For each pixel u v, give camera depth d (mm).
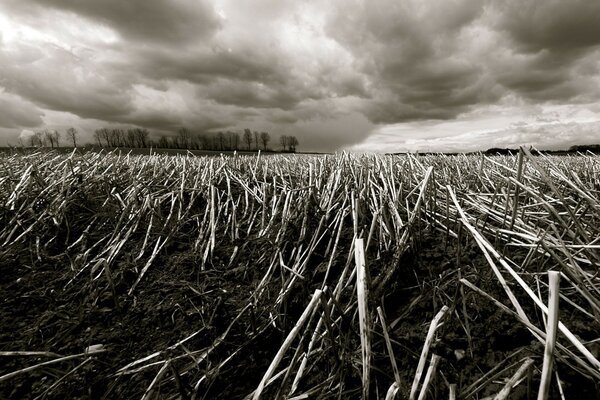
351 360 1766
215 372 1799
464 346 1830
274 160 5770
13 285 2357
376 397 1634
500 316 1942
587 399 1505
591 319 1898
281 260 2398
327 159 5109
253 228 3189
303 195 3342
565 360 1531
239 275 2543
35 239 2867
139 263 2654
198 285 2422
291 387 1701
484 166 4742
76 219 3152
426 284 2234
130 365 1786
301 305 2174
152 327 2088
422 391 1376
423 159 5012
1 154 5027
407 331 1961
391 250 2510
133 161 5273
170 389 1744
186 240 3000
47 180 3668
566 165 5004
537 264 2223
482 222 2816
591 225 2400
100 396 1706
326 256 2652
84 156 4855
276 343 1985
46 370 1668
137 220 3051
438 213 3066
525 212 2842
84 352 1854
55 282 2424
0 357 1830
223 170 4438
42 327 2053
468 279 2223
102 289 2346
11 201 3184
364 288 1578
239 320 2111
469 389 1478
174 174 4449
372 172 3988
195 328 2076
